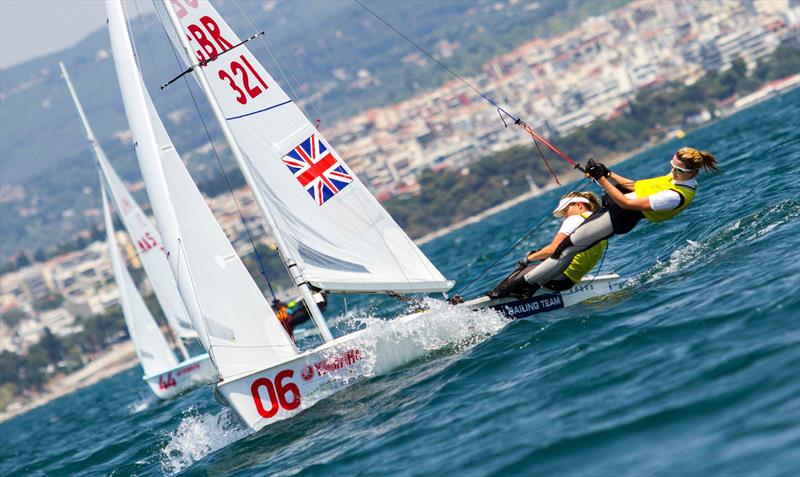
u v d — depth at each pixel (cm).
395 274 3856
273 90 3728
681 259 3959
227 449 3400
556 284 3719
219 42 3675
